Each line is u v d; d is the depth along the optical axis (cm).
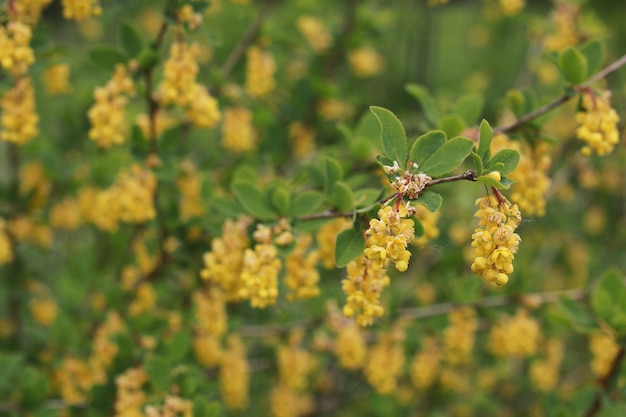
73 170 116
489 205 73
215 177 121
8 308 122
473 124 89
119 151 117
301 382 106
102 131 88
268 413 136
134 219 92
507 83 210
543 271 149
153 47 89
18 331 120
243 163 123
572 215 154
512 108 86
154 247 100
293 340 103
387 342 98
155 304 108
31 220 117
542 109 84
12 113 88
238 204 86
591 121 82
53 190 120
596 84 89
